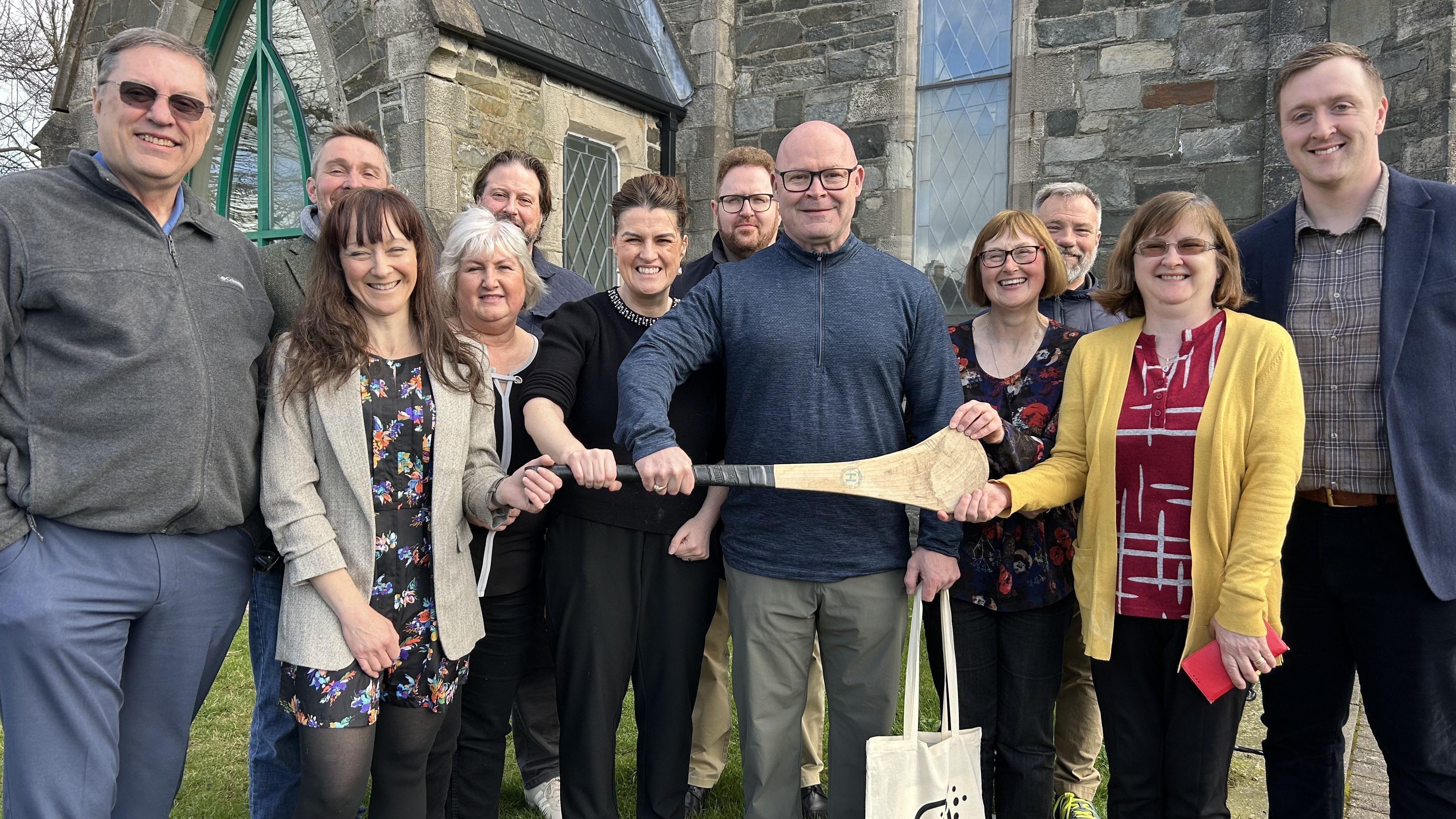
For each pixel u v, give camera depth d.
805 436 2.04
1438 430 1.98
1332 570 2.10
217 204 6.99
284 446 1.83
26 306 1.71
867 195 6.40
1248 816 2.80
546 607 2.31
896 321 2.08
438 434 1.93
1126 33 5.55
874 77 6.34
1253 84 5.21
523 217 3.37
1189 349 2.03
